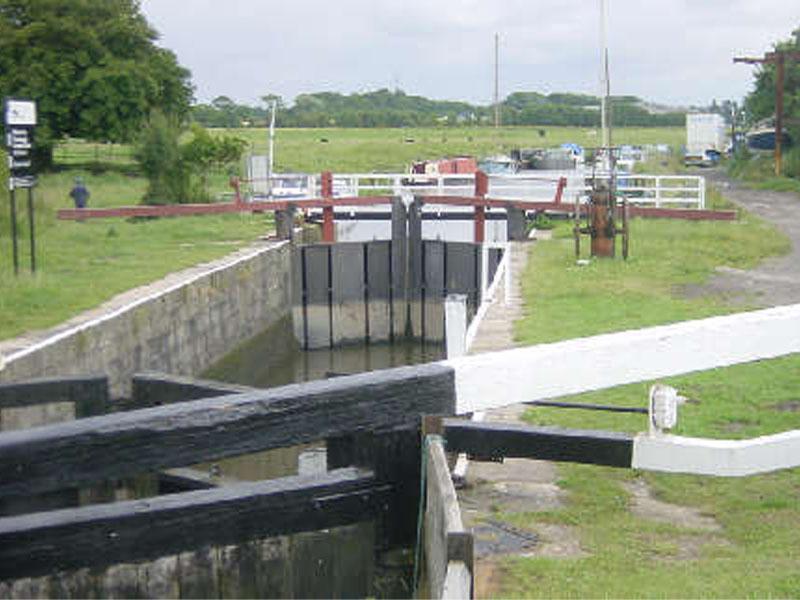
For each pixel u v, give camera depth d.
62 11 43.50
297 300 26.47
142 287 19.44
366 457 5.88
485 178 27.16
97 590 5.68
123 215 27.08
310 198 28.50
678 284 18.58
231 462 12.38
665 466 6.75
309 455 8.11
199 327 20.92
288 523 5.89
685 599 6.02
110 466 5.32
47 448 5.20
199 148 41.06
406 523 5.96
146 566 5.73
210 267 22.53
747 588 6.19
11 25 43.00
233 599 5.87
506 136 77.50
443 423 6.07
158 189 32.56
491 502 7.96
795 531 7.42
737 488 8.32
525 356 6.06
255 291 24.98
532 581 6.39
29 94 41.47
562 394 6.17
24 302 16.64
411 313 27.30
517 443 6.79
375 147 56.47
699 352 6.45
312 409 5.66
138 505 5.73
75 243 24.25
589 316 15.20
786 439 6.93
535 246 24.17
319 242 29.81
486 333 14.12
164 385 9.13
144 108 43.72
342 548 5.96
